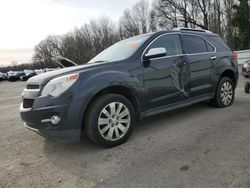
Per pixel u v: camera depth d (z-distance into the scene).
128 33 72.69
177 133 4.53
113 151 3.94
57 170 3.49
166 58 4.79
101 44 76.44
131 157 3.69
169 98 4.80
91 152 3.97
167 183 2.96
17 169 3.60
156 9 59.62
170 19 57.53
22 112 3.94
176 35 5.17
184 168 3.26
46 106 3.65
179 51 5.08
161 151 3.81
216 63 5.76
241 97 7.40
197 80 5.33
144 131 4.75
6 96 13.84
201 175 3.06
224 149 3.72
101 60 4.82
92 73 3.91
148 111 4.54
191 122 5.09
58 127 3.65
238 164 3.26
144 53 4.54
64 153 4.03
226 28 48.34
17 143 4.67
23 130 5.50
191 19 54.91
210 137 4.23
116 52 4.90
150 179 3.08
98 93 3.97
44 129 3.70
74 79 3.75
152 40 4.75
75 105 3.67
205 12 52.59
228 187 2.79
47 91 3.72
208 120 5.15
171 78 4.81
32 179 3.30
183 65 5.04
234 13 38.03
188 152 3.71
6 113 7.79
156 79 4.58
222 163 3.31
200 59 5.39
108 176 3.23
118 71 4.13
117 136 4.09
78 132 3.75
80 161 3.70
